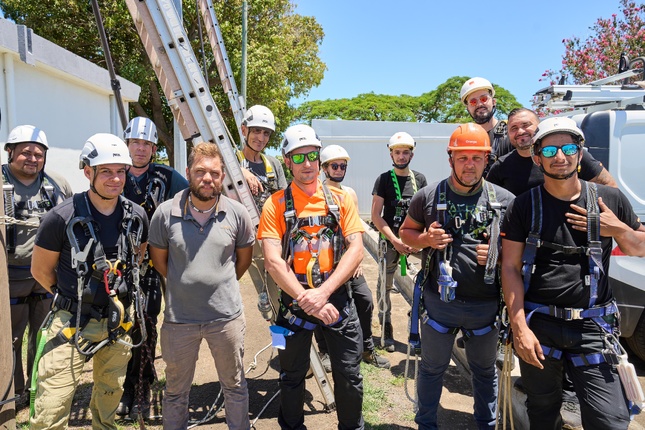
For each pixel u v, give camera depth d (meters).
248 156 4.01
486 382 2.97
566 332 2.37
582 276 2.34
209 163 2.61
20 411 3.52
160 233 2.74
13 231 3.36
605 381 2.29
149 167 3.54
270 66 17.39
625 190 4.07
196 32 16.08
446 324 2.85
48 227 2.51
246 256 2.98
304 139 2.67
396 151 4.49
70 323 2.54
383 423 3.38
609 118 4.13
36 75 5.77
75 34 15.17
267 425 3.38
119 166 2.50
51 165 6.18
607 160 4.11
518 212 2.49
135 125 3.39
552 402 2.54
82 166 2.53
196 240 2.71
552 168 2.29
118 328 2.61
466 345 2.97
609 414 2.23
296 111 21.70
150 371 3.52
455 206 2.77
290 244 2.74
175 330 2.72
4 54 5.06
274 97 18.00
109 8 14.77
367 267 8.23
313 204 2.77
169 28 3.04
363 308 4.14
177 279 2.71
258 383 4.04
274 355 4.66
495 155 3.76
